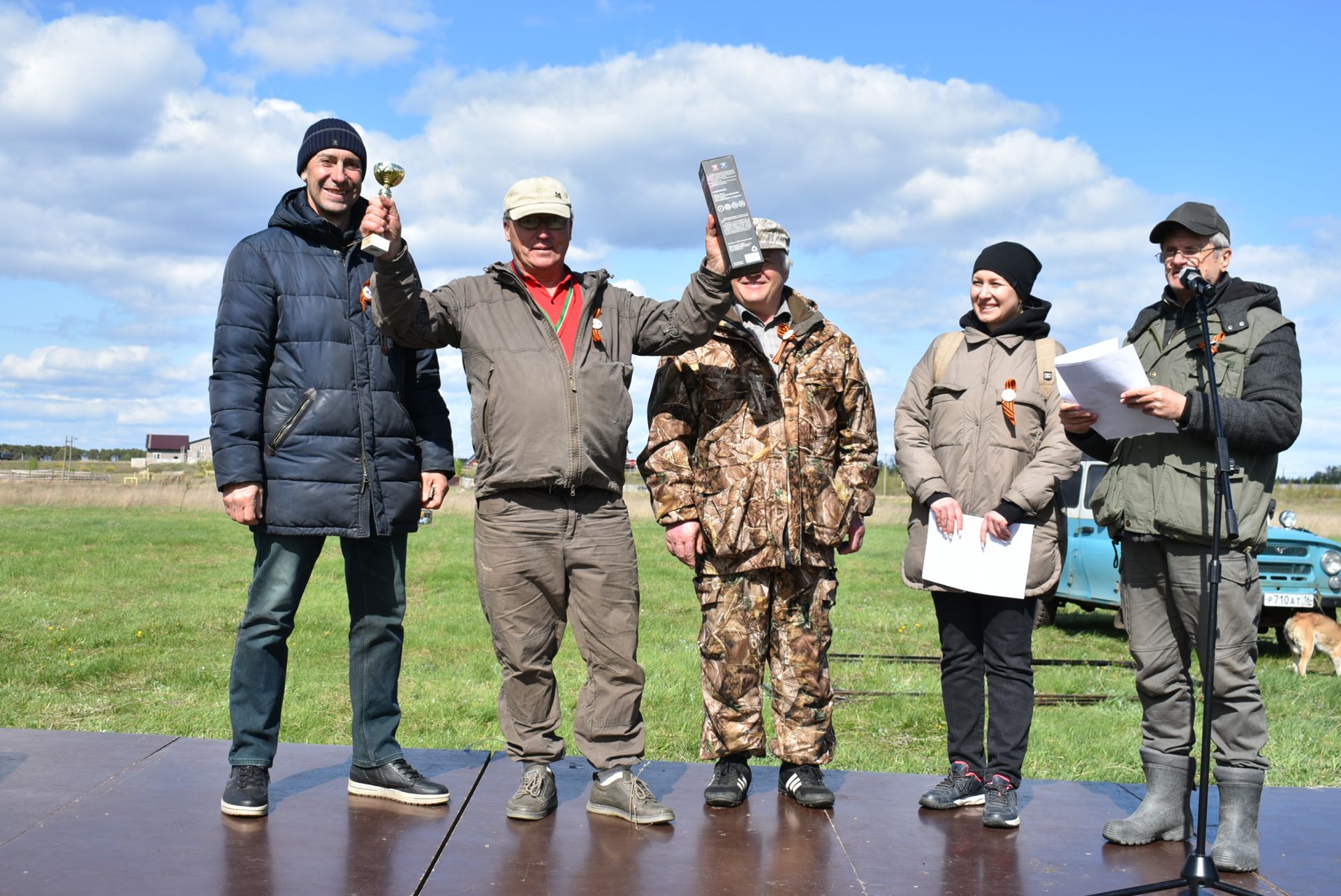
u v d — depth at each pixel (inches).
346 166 132.9
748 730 141.7
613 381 130.5
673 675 331.6
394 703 141.0
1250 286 125.7
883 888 113.7
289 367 129.1
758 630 142.7
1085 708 300.5
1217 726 125.0
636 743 135.9
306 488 127.5
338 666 349.7
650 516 1041.5
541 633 133.0
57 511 1116.5
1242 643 122.6
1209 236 124.3
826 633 146.2
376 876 112.6
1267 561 378.0
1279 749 244.8
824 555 143.8
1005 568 138.7
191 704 292.2
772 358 142.8
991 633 142.2
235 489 125.9
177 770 148.4
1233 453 123.1
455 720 279.6
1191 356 125.9
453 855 119.7
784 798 146.5
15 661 344.8
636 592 135.3
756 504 138.9
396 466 133.6
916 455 147.0
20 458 4382.4
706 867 118.1
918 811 142.1
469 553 711.7
